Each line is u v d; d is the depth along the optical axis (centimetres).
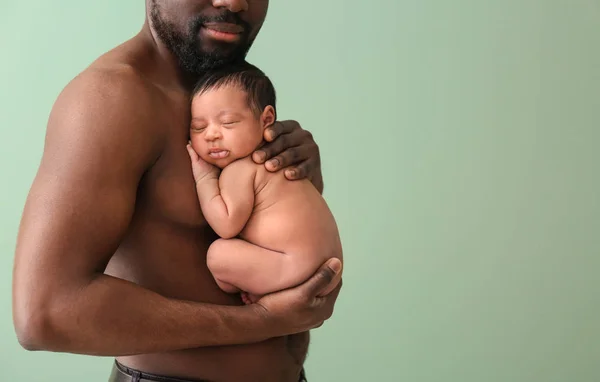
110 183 89
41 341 84
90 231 86
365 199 230
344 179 230
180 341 93
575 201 234
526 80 234
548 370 233
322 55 228
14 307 84
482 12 232
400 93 231
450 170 232
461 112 233
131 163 92
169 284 103
